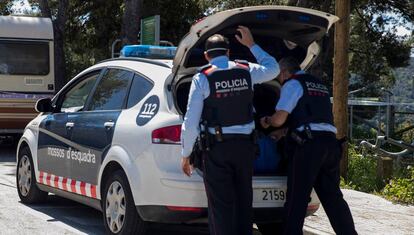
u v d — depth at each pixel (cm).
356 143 1526
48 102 761
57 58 2025
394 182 898
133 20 1844
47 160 745
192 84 497
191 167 510
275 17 536
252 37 558
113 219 605
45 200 808
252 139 504
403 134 1702
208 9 2614
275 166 573
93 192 644
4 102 1453
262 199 548
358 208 791
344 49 980
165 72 589
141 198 559
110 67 680
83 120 676
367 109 1986
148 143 556
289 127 545
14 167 1196
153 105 576
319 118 539
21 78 1480
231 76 499
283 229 553
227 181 495
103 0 2625
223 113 493
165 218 549
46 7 1983
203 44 552
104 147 620
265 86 609
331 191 559
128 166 573
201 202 534
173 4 2545
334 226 561
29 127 805
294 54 612
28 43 1487
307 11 543
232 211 498
